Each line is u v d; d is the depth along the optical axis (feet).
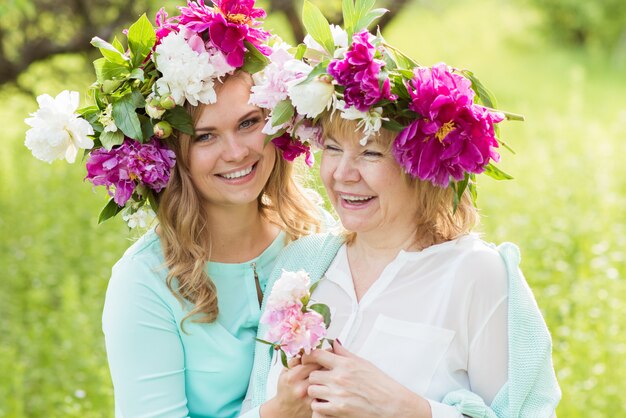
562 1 81.97
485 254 9.33
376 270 9.65
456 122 8.61
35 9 27.04
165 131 9.58
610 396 15.43
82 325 18.40
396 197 9.21
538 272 20.66
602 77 67.10
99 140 9.77
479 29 75.05
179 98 9.46
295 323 8.39
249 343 10.45
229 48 9.47
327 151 9.32
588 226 23.29
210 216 10.41
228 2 9.64
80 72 28.89
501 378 9.18
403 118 8.88
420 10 66.90
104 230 25.18
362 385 8.77
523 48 80.18
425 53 60.03
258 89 9.46
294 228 11.00
